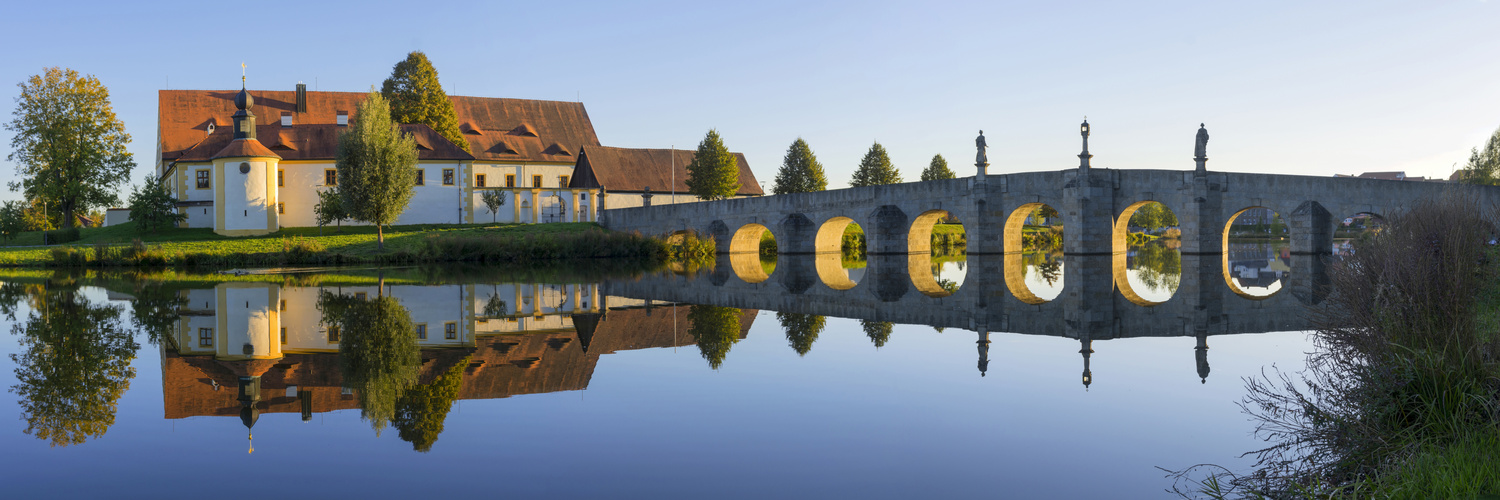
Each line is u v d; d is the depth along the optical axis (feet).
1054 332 55.62
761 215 203.82
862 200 185.88
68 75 212.84
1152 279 104.68
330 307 74.08
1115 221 160.35
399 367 43.09
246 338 53.88
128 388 38.04
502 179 241.96
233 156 193.36
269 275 127.24
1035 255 184.24
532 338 54.29
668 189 273.95
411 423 31.45
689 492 23.54
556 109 279.28
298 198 212.02
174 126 229.04
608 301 80.74
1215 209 153.28
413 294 88.38
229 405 34.55
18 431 30.53
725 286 101.91
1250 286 93.15
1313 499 21.97
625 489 23.82
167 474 25.41
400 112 246.06
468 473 25.35
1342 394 27.48
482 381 39.22
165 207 200.85
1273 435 28.84
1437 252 26.45
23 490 23.97
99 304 77.82
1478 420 23.27
